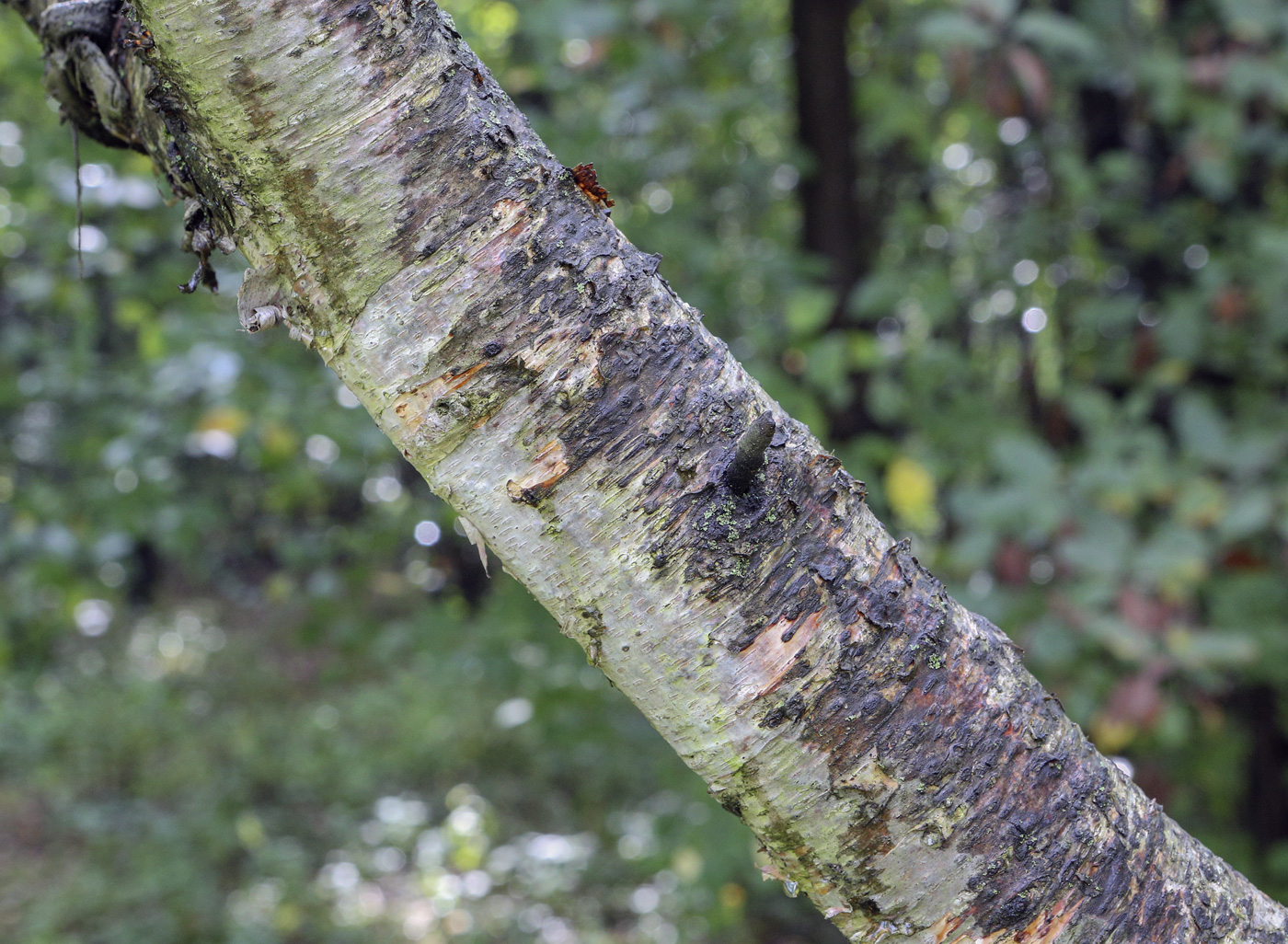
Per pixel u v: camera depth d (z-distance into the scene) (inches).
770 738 28.0
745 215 153.2
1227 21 94.8
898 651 28.3
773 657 27.8
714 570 27.6
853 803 28.1
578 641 29.2
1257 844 123.3
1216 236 111.8
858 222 138.9
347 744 255.8
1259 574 83.3
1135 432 87.0
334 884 190.5
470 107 27.4
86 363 109.6
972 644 29.4
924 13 140.2
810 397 91.7
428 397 27.5
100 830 210.7
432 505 110.7
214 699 300.0
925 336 132.7
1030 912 28.2
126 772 243.6
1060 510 77.7
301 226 27.2
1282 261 84.0
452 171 27.0
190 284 31.4
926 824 28.1
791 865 29.5
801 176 138.3
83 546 102.9
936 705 28.3
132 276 105.0
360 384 28.1
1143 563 74.5
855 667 28.0
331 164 26.6
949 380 117.1
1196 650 72.4
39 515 104.7
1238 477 80.6
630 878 190.9
